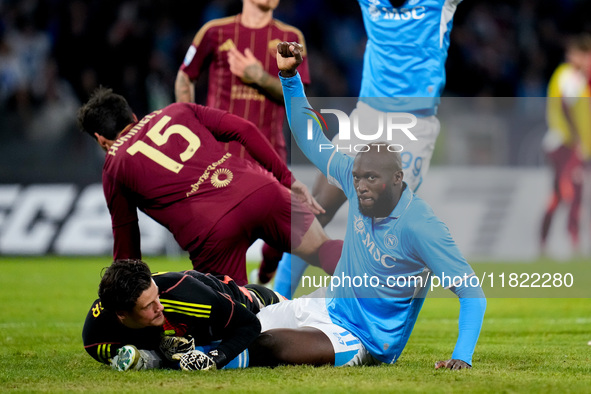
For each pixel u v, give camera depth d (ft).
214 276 48.62
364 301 46.44
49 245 118.11
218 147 52.85
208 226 50.83
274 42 67.72
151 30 150.82
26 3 149.38
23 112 121.39
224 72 67.46
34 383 41.29
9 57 144.15
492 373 43.45
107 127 52.80
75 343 57.93
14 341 58.85
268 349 44.86
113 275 40.42
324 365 45.29
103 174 51.83
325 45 165.07
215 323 43.14
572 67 134.41
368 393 37.76
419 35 58.03
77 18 143.13
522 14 173.68
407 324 46.21
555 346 56.49
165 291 42.47
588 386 39.75
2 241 118.42
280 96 67.00
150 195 51.01
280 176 53.42
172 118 52.80
